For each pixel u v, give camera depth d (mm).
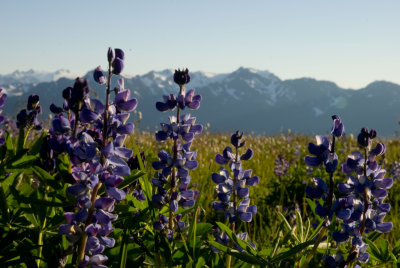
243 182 817
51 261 711
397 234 1072
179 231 806
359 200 740
